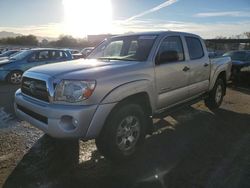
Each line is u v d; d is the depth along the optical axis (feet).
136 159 12.68
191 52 17.20
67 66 12.60
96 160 12.69
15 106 13.53
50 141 14.85
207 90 19.60
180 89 15.75
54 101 10.82
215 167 11.86
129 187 10.36
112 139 11.44
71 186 10.43
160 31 15.66
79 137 10.52
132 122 12.36
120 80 11.57
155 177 11.08
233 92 30.94
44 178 10.99
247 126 17.61
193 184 10.50
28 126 17.44
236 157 12.86
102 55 16.14
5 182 10.61
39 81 11.62
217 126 17.58
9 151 13.48
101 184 10.58
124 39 15.94
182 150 13.70
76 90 10.52
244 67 36.63
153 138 15.38
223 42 104.42
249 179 10.85
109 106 11.02
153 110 13.70
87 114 10.44
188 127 17.35
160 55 14.23
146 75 12.94
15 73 36.09
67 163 12.34
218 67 20.49
